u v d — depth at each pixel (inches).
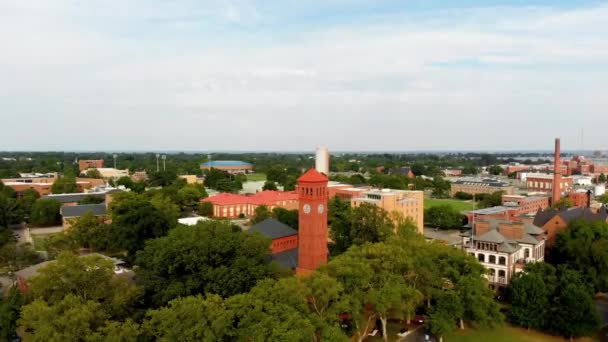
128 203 4825.3
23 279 3344.0
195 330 2113.7
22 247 4126.5
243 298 2341.3
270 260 3924.7
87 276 2652.6
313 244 3351.4
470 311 3090.6
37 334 2155.5
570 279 3142.2
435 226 7347.4
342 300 2534.5
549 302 3110.2
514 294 3216.0
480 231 4153.5
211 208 7741.1
